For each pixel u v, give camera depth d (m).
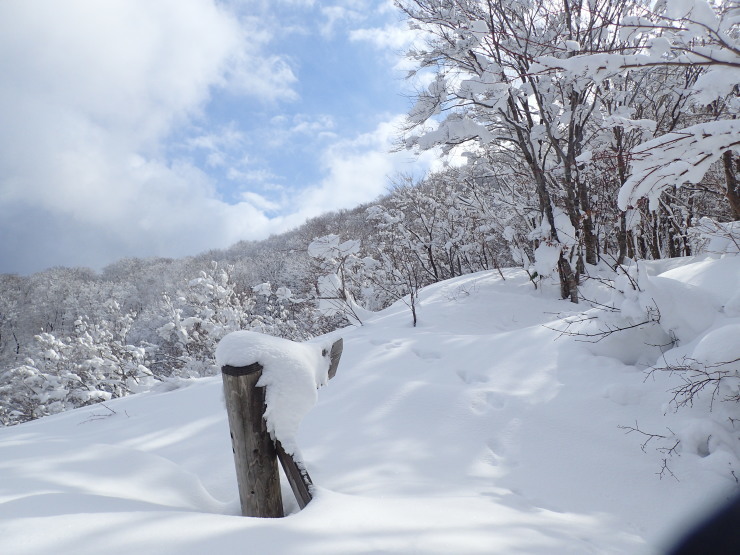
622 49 3.18
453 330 7.19
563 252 8.68
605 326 4.73
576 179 9.30
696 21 2.86
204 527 1.80
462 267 16.14
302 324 14.82
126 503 2.17
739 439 3.13
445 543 1.88
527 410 3.89
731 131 2.79
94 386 10.45
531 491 2.97
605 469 3.14
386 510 2.27
